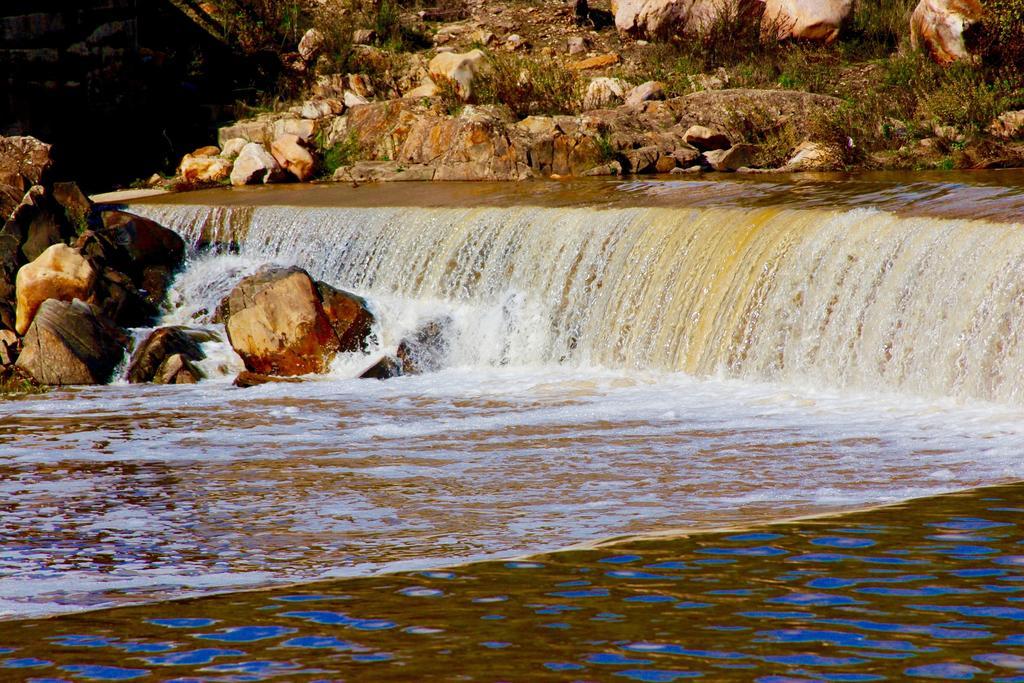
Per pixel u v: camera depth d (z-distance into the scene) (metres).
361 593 11.45
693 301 25.55
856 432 18.86
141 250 32.34
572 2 52.94
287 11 52.28
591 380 24.97
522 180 38.44
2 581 12.62
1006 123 37.22
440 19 54.75
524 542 13.21
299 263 32.59
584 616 10.52
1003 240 21.03
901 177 32.34
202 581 12.33
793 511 14.00
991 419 19.30
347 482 16.81
